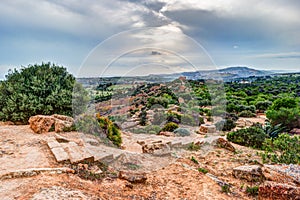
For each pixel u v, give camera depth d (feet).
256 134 24.56
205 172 14.01
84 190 9.53
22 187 8.79
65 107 25.25
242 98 64.18
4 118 23.98
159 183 11.97
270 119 36.58
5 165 11.70
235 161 17.25
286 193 9.86
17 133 18.89
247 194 11.64
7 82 26.35
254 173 13.62
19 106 23.58
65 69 28.50
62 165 12.21
